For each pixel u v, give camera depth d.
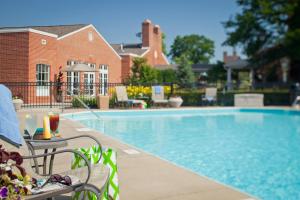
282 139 12.33
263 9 30.70
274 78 37.69
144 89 22.25
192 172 5.56
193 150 10.16
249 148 10.52
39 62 22.75
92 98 20.44
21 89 21.91
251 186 6.53
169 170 5.66
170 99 21.53
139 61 28.52
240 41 32.59
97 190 3.06
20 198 2.58
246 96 22.64
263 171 7.69
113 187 3.88
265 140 12.09
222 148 10.53
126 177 5.24
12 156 2.71
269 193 6.10
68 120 13.14
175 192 4.54
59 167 5.73
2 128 2.90
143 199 4.27
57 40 24.53
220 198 4.32
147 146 10.83
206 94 23.34
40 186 3.00
